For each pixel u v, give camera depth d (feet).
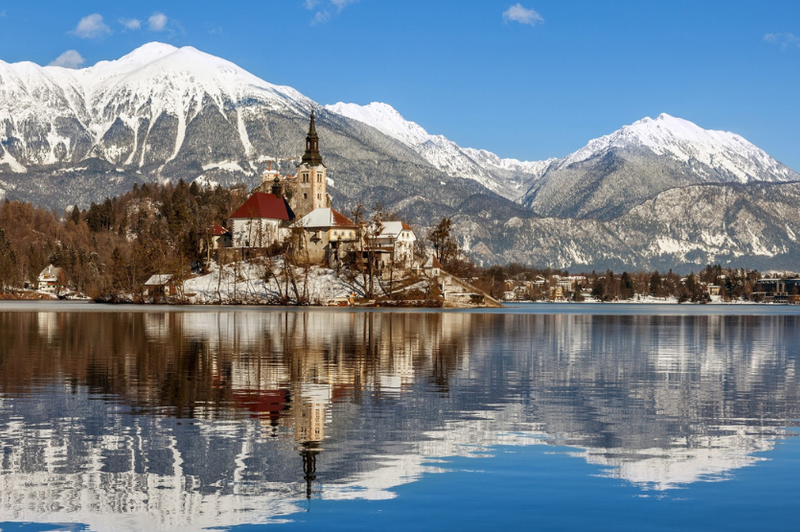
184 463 124.98
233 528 99.91
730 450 136.26
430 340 356.59
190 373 221.46
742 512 106.32
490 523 102.12
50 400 175.01
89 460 126.21
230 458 127.95
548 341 366.43
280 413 162.09
